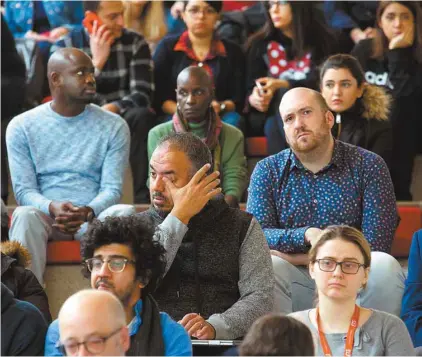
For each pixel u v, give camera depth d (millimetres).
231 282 7621
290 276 8680
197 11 12594
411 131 11969
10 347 6527
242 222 7676
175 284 7602
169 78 12766
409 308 8117
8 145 10625
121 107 11977
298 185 9047
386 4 12273
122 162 10773
